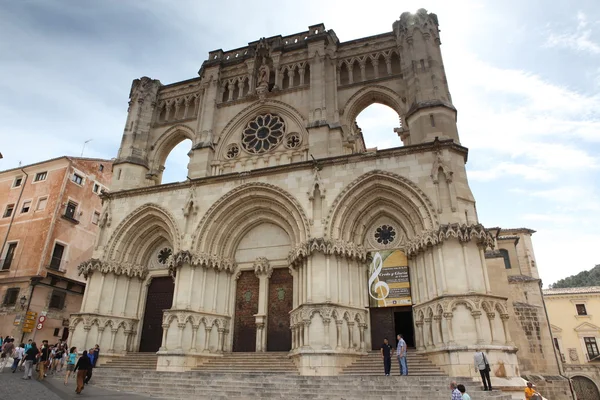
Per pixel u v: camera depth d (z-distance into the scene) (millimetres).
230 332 28562
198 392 19141
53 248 41000
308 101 33656
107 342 29453
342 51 35219
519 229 50875
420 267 24938
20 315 37000
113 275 31156
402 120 31000
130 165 36188
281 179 28938
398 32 33219
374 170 26625
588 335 59125
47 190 44094
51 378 24109
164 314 26953
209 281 28828
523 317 33875
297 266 27328
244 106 35938
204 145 34188
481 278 22625
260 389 18719
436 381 18047
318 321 23516
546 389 29906
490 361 20141
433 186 25109
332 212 26391
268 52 37188
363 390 17594
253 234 30953
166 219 31203
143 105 39219
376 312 25875
